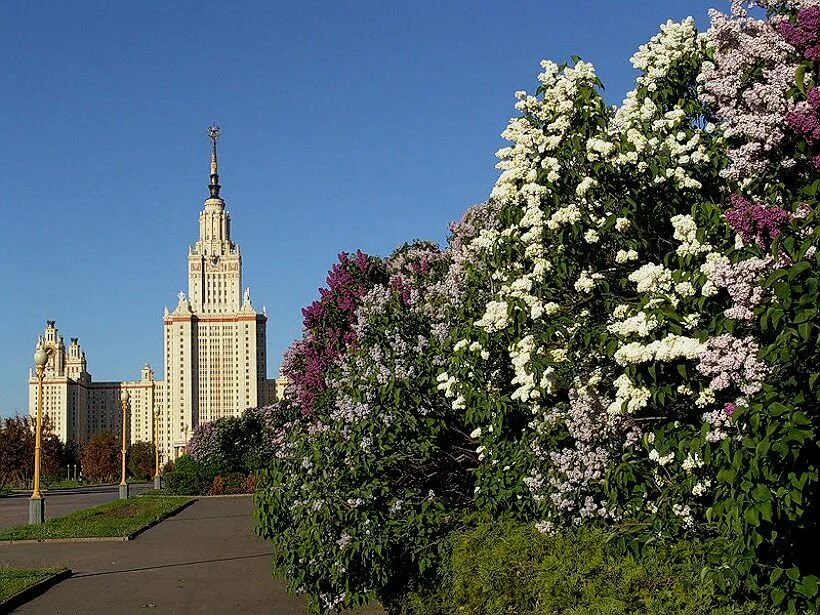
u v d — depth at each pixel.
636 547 5.92
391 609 9.41
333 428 9.70
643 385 5.62
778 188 5.33
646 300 5.62
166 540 20.77
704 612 4.95
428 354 9.83
